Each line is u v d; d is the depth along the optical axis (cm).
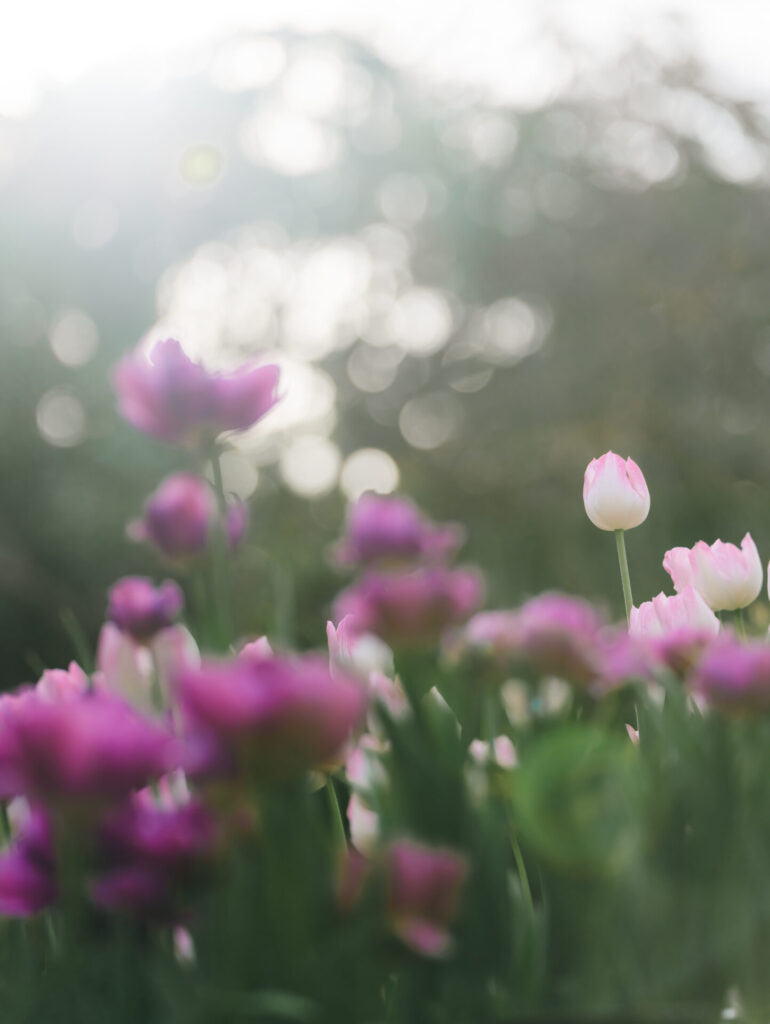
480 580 133
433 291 1820
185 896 127
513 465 1638
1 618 1448
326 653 151
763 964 129
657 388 1568
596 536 1322
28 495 1511
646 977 129
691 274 1573
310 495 1695
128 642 159
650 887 130
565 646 132
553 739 132
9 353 1606
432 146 1770
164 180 1756
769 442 1457
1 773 126
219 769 125
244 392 152
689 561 169
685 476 1488
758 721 133
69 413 1617
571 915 129
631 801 131
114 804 125
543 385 1623
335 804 142
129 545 1463
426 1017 127
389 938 125
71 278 1706
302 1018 123
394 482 1752
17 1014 125
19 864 129
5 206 1694
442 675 133
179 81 1766
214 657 147
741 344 1539
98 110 1725
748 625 179
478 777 134
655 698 150
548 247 1638
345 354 1861
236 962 124
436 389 1795
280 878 125
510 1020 127
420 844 127
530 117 1691
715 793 132
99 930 129
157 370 153
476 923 129
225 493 155
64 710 125
